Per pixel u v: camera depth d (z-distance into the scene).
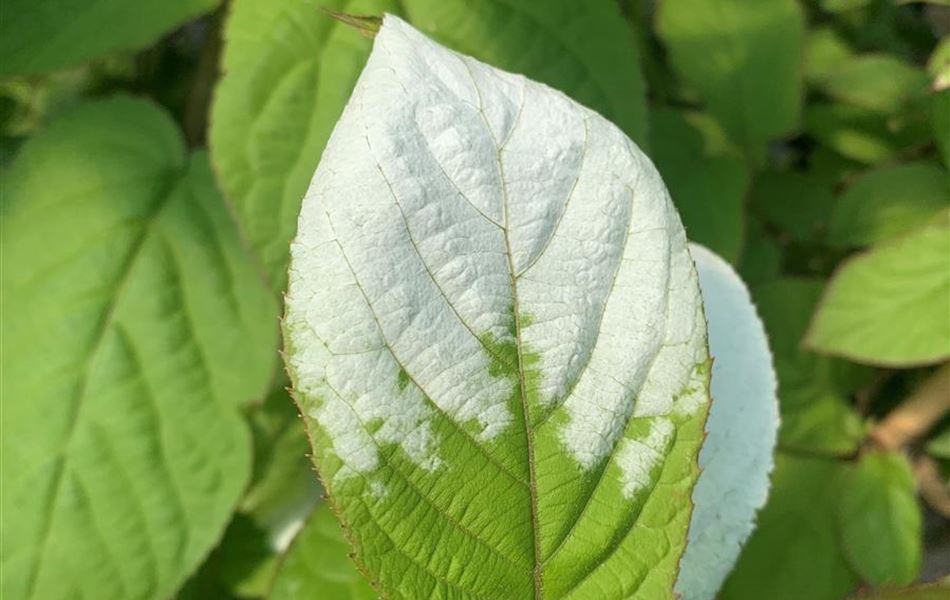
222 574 0.46
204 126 0.47
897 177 0.46
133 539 0.39
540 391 0.19
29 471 0.39
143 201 0.42
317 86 0.37
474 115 0.17
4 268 0.41
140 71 0.55
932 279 0.39
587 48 0.40
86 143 0.43
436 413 0.18
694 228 0.50
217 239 0.42
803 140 0.62
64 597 0.39
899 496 0.46
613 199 0.18
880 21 0.58
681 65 0.53
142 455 0.40
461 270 0.18
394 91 0.17
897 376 0.51
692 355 0.19
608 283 0.18
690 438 0.19
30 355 0.40
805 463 0.47
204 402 0.41
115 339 0.41
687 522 0.19
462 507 0.19
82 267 0.41
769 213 0.54
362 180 0.17
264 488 0.46
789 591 0.45
